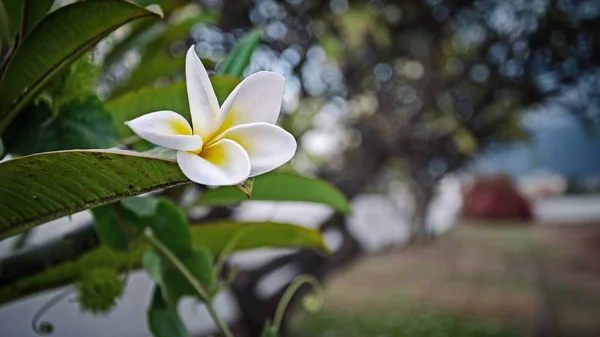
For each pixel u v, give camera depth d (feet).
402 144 5.58
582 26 5.41
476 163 7.77
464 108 6.08
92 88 1.20
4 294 1.43
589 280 12.18
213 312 1.40
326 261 4.77
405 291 11.55
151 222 1.37
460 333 8.96
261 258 4.88
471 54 5.90
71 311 4.18
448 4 5.48
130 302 4.62
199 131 0.74
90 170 0.82
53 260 1.30
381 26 5.07
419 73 5.94
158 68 2.07
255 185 1.74
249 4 4.42
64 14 1.00
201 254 1.42
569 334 8.93
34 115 1.14
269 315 4.35
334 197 1.79
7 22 1.21
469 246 15.96
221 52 4.29
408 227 14.28
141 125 0.68
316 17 4.80
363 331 9.23
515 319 9.71
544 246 16.39
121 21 1.02
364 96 5.76
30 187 0.87
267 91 0.78
